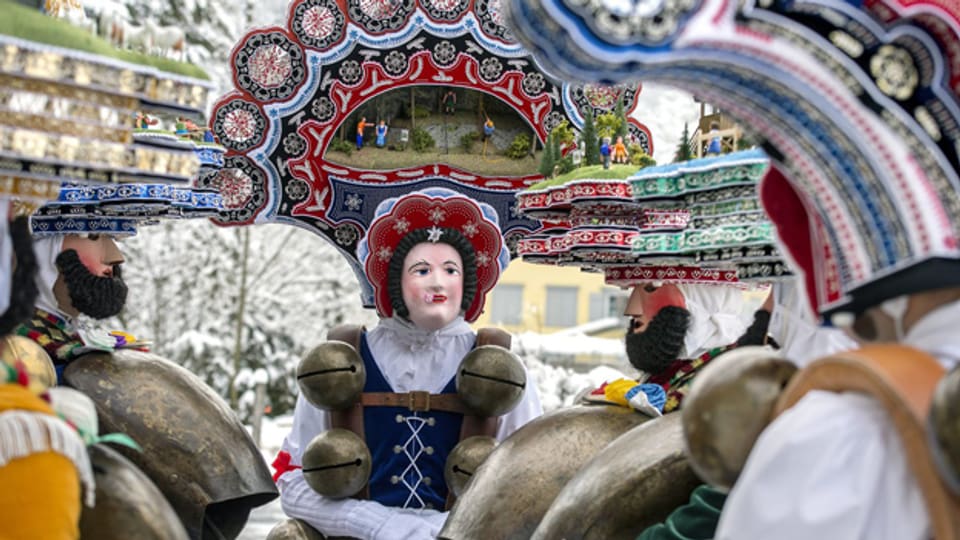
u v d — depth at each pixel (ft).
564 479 11.91
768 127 6.93
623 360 37.86
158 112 9.04
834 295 7.13
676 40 6.19
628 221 12.95
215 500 12.82
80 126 8.15
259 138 15.99
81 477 7.79
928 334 6.58
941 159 6.58
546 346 37.24
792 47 6.40
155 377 13.10
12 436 7.32
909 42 6.50
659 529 9.71
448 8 15.96
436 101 16.46
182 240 42.39
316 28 15.92
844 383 6.55
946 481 5.93
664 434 10.61
